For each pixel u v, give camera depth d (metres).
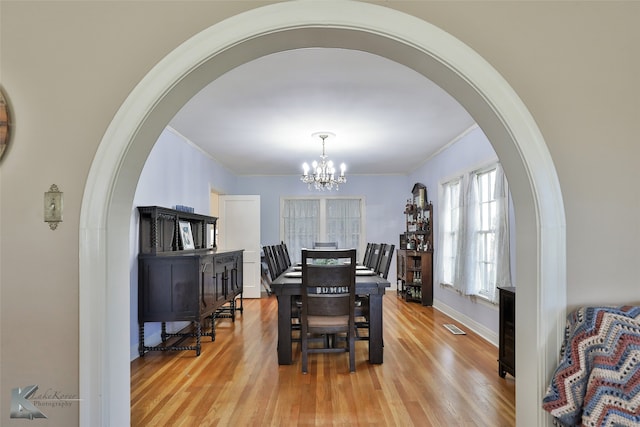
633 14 1.50
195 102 3.54
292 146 5.38
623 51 1.50
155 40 1.52
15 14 1.54
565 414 1.34
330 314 3.18
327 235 8.00
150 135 1.59
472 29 1.49
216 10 1.51
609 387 1.25
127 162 1.53
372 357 3.37
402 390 2.78
